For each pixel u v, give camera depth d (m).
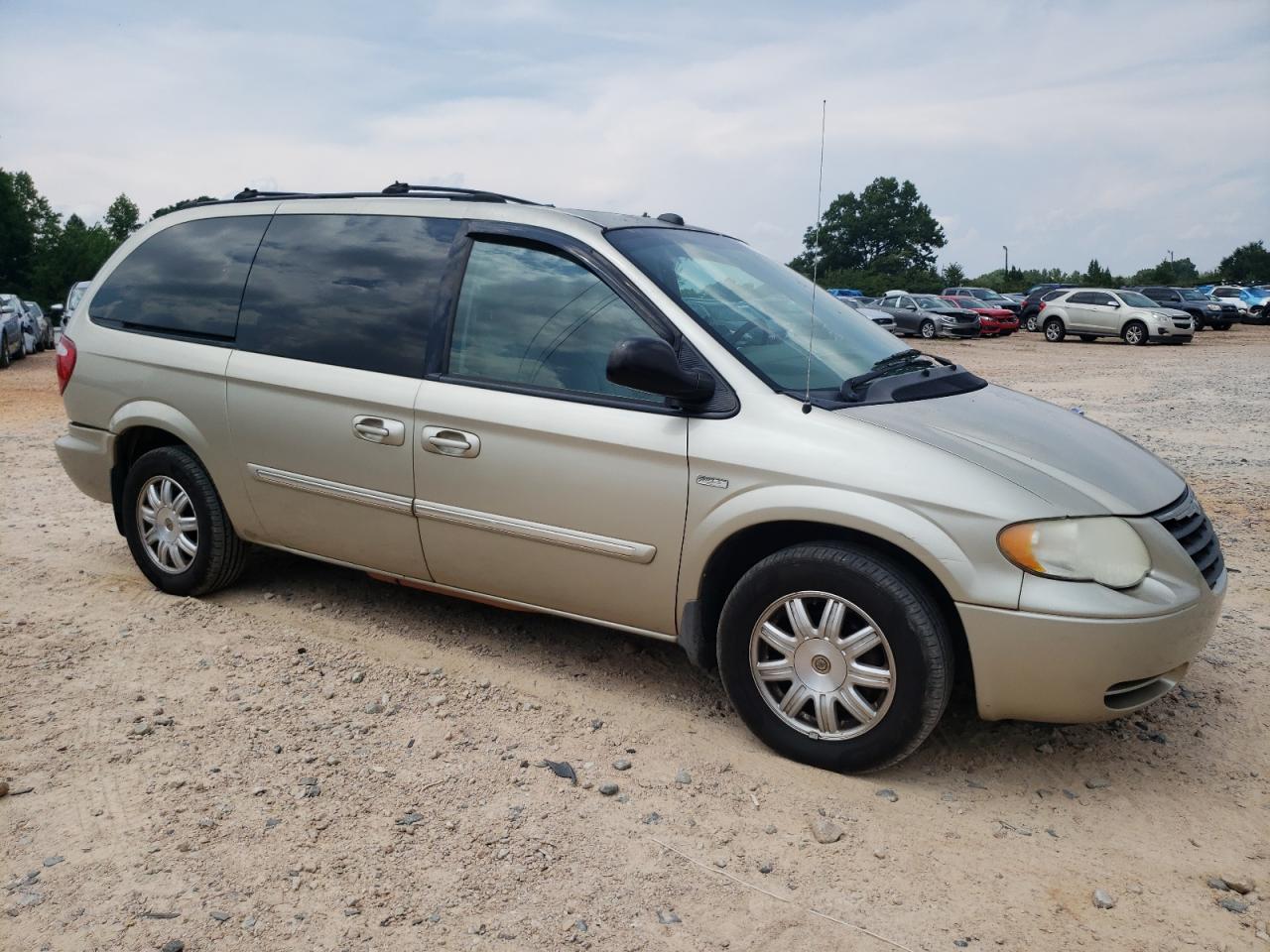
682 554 3.54
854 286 74.81
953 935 2.60
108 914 2.60
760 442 3.38
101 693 3.89
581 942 2.54
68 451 5.15
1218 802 3.30
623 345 3.31
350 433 4.18
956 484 3.15
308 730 3.62
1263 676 4.27
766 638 3.46
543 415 3.74
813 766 3.43
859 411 3.45
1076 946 2.57
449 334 4.05
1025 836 3.08
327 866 2.82
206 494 4.74
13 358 22.11
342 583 5.23
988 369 21.14
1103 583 3.09
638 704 3.90
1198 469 8.97
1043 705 3.18
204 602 4.90
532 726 3.69
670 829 3.05
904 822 3.12
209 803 3.12
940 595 3.29
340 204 4.55
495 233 4.06
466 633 4.58
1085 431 3.84
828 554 3.28
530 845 2.94
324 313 4.38
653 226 4.26
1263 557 6.06
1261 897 2.79
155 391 4.79
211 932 2.54
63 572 5.39
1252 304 42.28
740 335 3.67
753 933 2.59
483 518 3.92
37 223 77.00
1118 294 31.55
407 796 3.19
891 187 80.06
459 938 2.54
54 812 3.06
